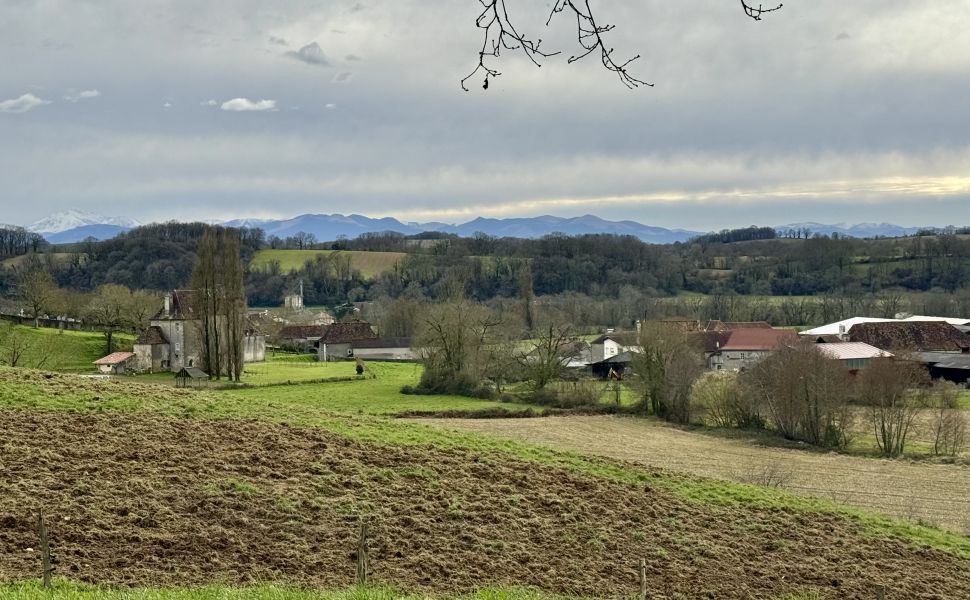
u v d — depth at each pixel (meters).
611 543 31.08
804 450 69.31
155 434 37.47
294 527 28.12
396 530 29.06
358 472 35.50
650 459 61.06
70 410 39.97
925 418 75.06
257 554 25.25
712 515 37.03
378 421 48.94
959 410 77.81
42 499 27.20
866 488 54.16
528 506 34.28
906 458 66.12
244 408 46.81
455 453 41.41
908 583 30.94
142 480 30.45
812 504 41.88
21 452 32.06
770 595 27.58
